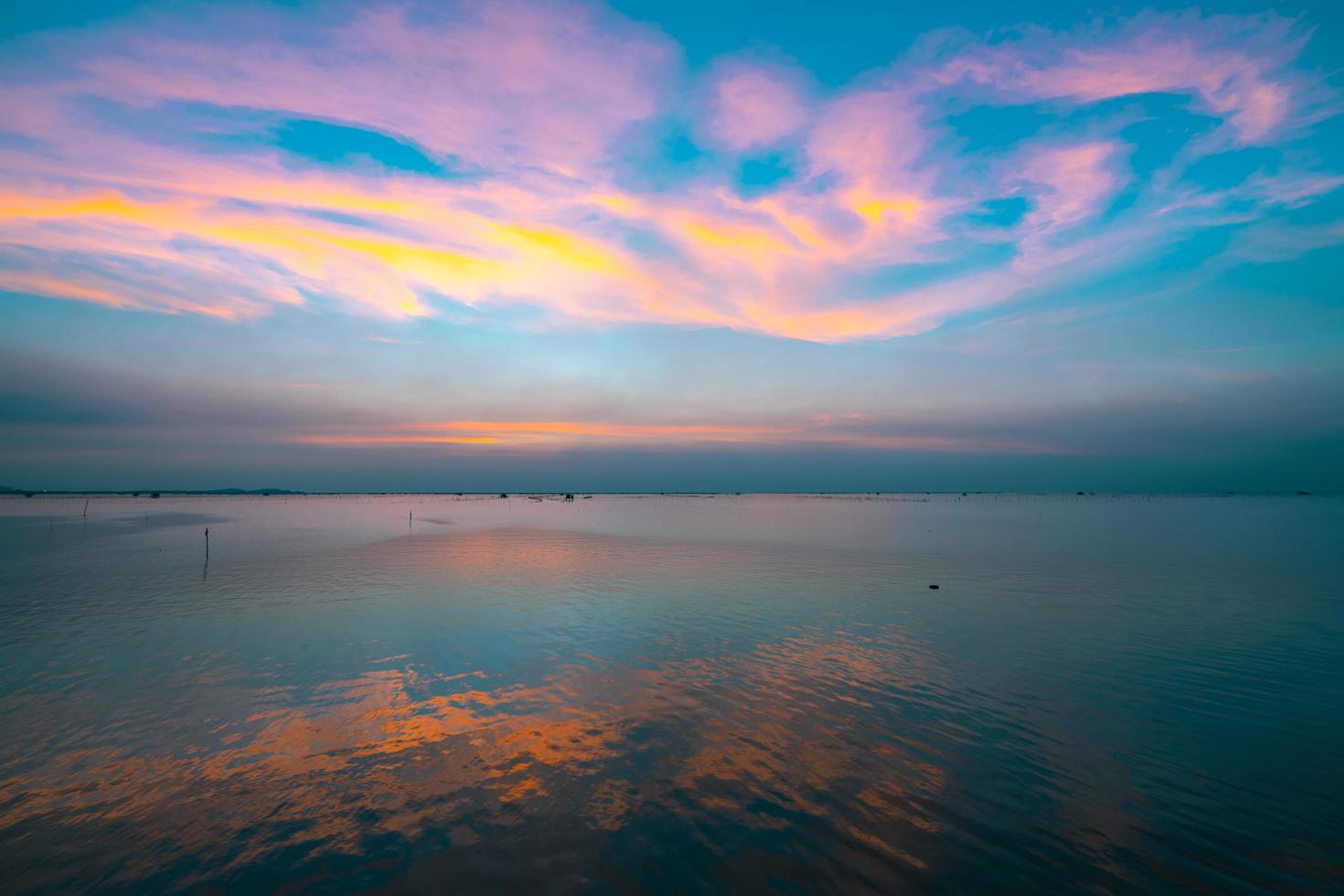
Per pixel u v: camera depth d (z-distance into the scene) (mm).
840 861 10281
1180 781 12984
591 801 12094
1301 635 24516
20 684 18391
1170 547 58531
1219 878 9953
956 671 20016
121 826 11164
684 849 10570
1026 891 9641
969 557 50750
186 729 15336
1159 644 23203
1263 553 52906
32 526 88188
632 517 118875
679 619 27297
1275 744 14734
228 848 10539
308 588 34844
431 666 20438
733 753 14172
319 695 17688
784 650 22391
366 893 9406
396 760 13773
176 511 144125
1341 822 11516
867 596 32812
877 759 13914
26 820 11297
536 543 62844
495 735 15094
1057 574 40844
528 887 9578
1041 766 13617
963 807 11953
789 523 99875
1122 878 9930
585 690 18188
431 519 109562
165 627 25406
